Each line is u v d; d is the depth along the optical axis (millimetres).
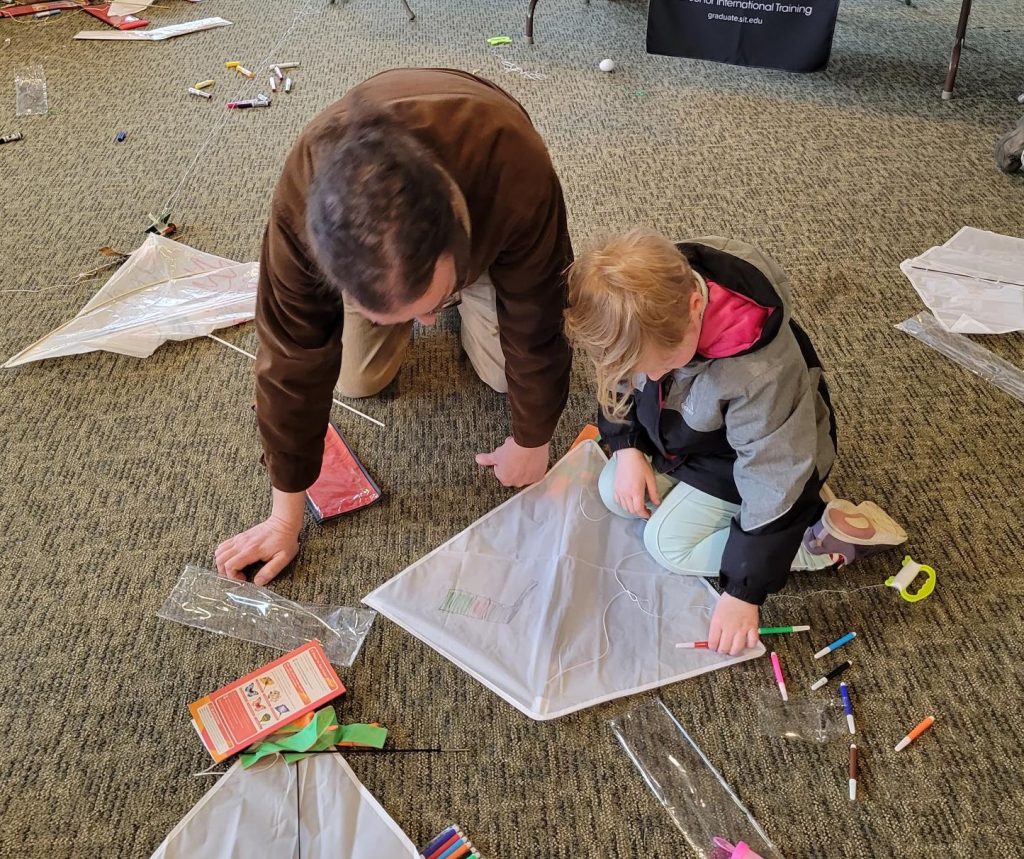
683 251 1010
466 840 960
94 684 1103
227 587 1202
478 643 1133
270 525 1220
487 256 905
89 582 1215
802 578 1222
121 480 1351
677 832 973
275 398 1019
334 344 1006
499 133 863
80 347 1552
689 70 2525
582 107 2338
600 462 1360
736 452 1123
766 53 2486
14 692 1095
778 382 978
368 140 705
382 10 2934
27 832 972
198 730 1030
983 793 1004
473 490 1341
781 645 1145
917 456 1385
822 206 1944
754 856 935
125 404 1474
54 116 2316
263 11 2943
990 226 1881
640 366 949
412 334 1613
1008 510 1303
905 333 1605
